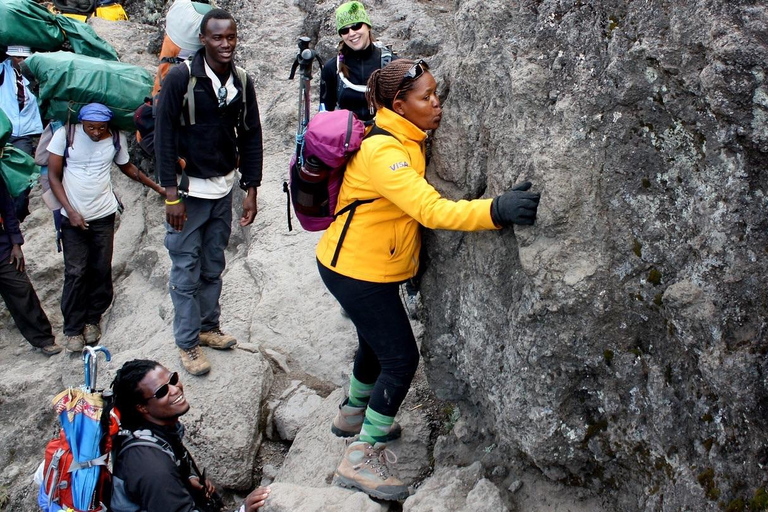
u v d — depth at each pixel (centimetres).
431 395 409
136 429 323
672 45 250
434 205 294
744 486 246
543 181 281
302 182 324
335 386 470
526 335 296
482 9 319
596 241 279
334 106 462
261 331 514
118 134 571
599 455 296
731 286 243
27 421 561
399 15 675
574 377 293
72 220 563
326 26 709
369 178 307
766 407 240
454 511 313
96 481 307
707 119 246
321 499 338
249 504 347
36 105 731
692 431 262
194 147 412
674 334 263
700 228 253
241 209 636
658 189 265
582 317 282
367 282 323
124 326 601
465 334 339
